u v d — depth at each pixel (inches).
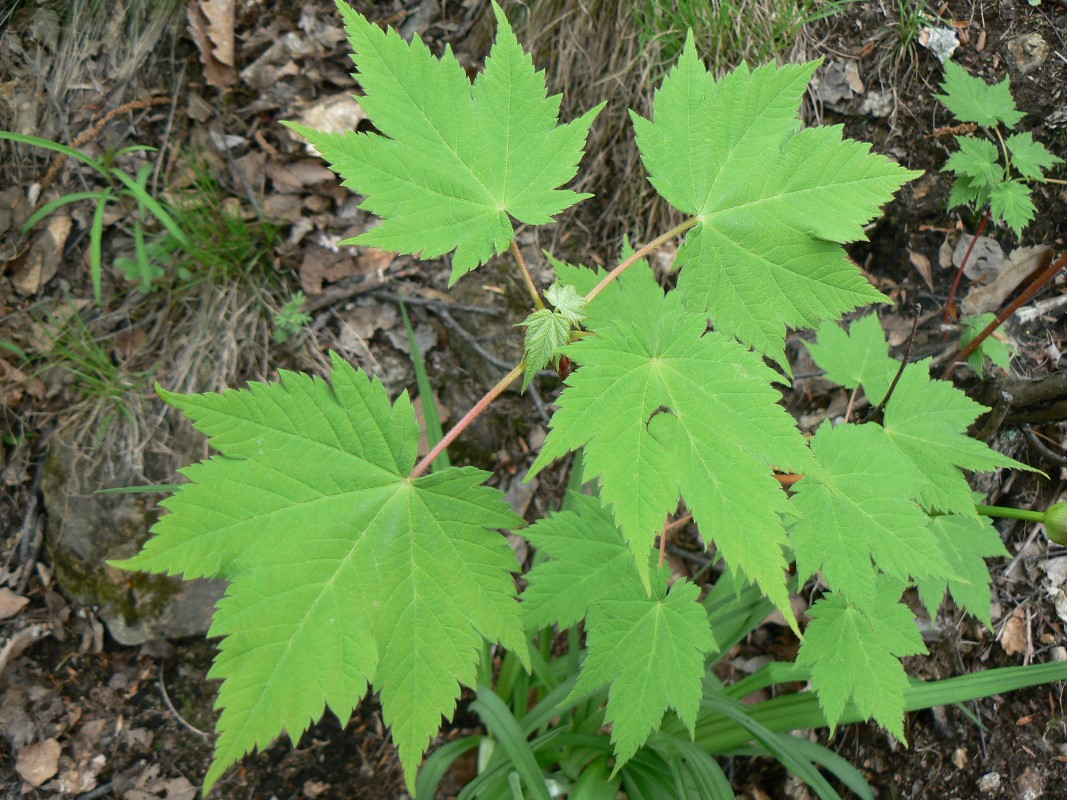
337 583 10.6
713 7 23.0
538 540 14.2
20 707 21.5
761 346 12.2
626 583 13.0
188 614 22.8
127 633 22.6
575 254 25.3
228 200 24.7
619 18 23.9
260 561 10.4
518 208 11.8
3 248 23.7
